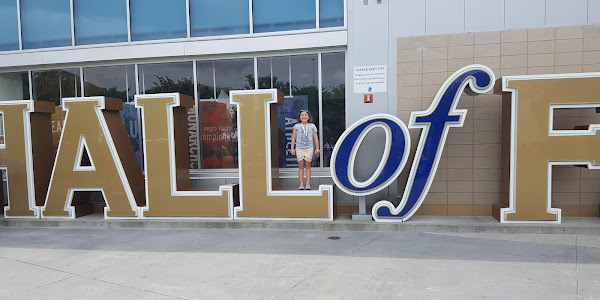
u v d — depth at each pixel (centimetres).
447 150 743
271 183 729
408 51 744
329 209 711
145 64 854
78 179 775
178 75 844
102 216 811
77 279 473
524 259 513
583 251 543
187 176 797
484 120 729
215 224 724
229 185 750
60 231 734
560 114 708
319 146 797
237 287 436
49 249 612
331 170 697
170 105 739
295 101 803
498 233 654
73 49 851
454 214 745
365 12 753
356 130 686
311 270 486
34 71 894
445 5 730
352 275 465
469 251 553
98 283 459
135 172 796
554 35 700
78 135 768
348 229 690
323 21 781
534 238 617
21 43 884
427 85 740
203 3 820
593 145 638
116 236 687
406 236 643
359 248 577
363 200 716
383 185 689
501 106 721
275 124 762
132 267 513
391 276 459
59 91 888
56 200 784
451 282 436
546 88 646
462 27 727
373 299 396
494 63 720
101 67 870
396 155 681
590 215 708
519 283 430
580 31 693
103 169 766
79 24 866
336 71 788
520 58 712
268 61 809
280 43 780
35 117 803
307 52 787
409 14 742
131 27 847
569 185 714
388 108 754
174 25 831
